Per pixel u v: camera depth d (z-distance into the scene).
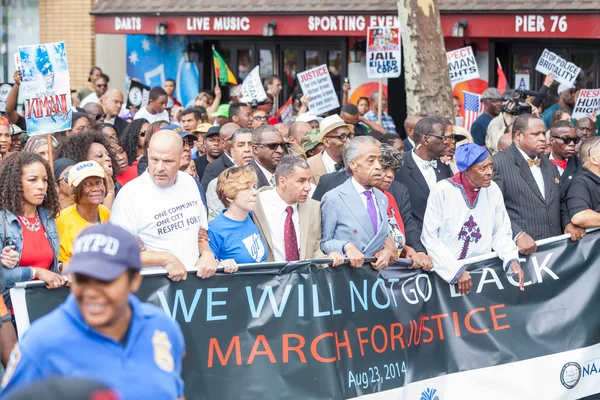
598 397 7.56
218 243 6.26
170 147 5.90
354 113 12.08
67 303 3.60
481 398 7.02
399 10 11.73
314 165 8.39
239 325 5.98
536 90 15.76
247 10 16.64
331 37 17.14
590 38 14.83
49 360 3.51
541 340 7.20
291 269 6.13
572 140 8.64
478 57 15.88
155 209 5.97
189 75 18.75
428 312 6.83
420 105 11.70
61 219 6.22
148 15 17.75
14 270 5.57
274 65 17.97
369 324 6.47
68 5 19.56
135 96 14.13
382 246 6.59
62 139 7.61
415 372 6.73
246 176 6.24
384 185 6.89
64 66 7.34
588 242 7.46
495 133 12.18
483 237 7.02
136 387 3.53
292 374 6.11
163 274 5.76
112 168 7.74
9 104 10.76
